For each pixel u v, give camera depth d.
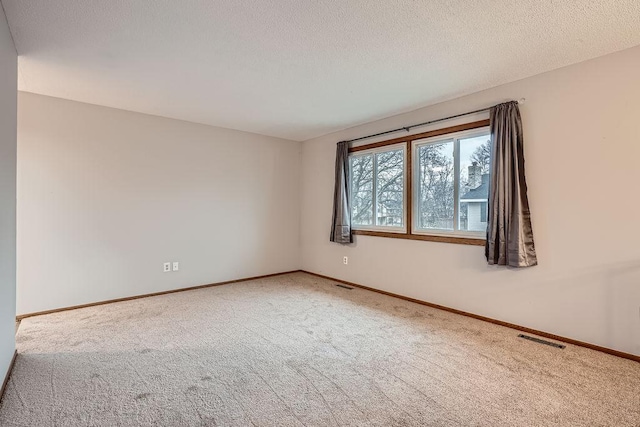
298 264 5.82
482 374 2.21
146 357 2.44
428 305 3.78
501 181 3.04
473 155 3.46
